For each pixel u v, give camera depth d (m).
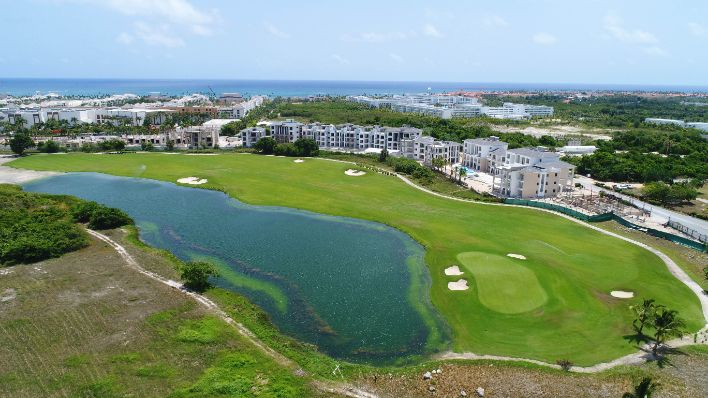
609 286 81.44
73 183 160.38
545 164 150.12
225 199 141.12
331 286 83.75
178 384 55.59
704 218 123.00
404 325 70.81
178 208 131.25
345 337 67.75
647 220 120.94
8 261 90.62
